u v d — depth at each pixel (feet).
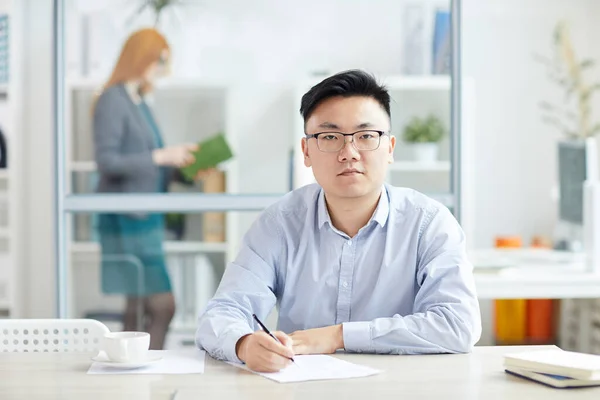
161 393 4.45
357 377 4.82
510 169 15.99
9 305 13.97
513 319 14.44
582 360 4.73
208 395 4.39
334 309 6.37
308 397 4.33
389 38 11.19
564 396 4.34
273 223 6.47
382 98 5.91
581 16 15.99
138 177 11.23
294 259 6.41
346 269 6.33
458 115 11.08
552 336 14.79
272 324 10.69
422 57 11.15
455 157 11.12
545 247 14.85
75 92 11.14
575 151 13.38
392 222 6.34
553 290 11.27
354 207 6.16
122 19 11.13
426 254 6.23
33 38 13.82
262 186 11.34
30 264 14.44
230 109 11.28
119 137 11.20
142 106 11.23
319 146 5.88
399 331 5.53
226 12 11.22
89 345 6.28
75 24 11.08
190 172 11.29
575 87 15.83
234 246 11.40
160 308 11.41
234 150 11.30
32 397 4.38
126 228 11.32
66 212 11.16
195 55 11.23
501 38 15.96
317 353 5.53
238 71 11.26
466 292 5.91
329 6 11.20
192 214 11.37
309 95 5.94
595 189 11.86
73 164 11.18
